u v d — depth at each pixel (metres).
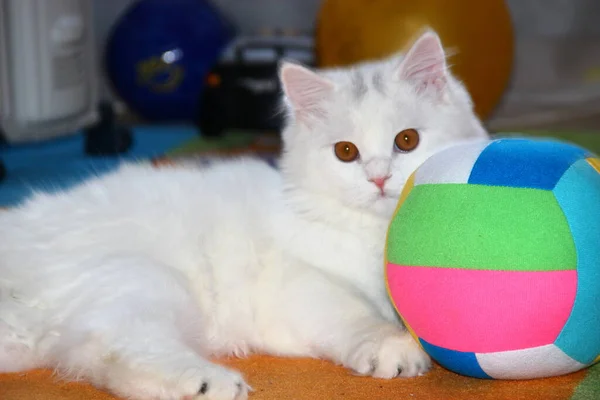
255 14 2.27
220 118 1.75
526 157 0.74
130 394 0.74
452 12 1.50
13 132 1.53
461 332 0.72
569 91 2.35
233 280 0.83
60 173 1.38
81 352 0.75
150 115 2.06
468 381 0.76
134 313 0.76
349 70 0.89
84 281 0.78
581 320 0.71
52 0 1.52
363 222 0.84
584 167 0.73
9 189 1.26
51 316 0.78
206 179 0.88
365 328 0.79
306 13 2.26
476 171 0.73
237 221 0.84
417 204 0.75
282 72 0.86
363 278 0.83
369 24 1.53
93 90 1.74
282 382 0.77
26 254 0.80
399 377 0.77
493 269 0.71
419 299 0.73
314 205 0.84
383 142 0.82
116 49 2.02
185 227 0.83
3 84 1.49
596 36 2.42
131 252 0.80
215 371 0.74
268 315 0.82
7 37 1.48
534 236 0.71
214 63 1.77
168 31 2.00
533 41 2.41
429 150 0.84
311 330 0.81
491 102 1.59
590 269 0.71
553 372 0.74
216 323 0.83
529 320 0.71
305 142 0.86
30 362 0.78
